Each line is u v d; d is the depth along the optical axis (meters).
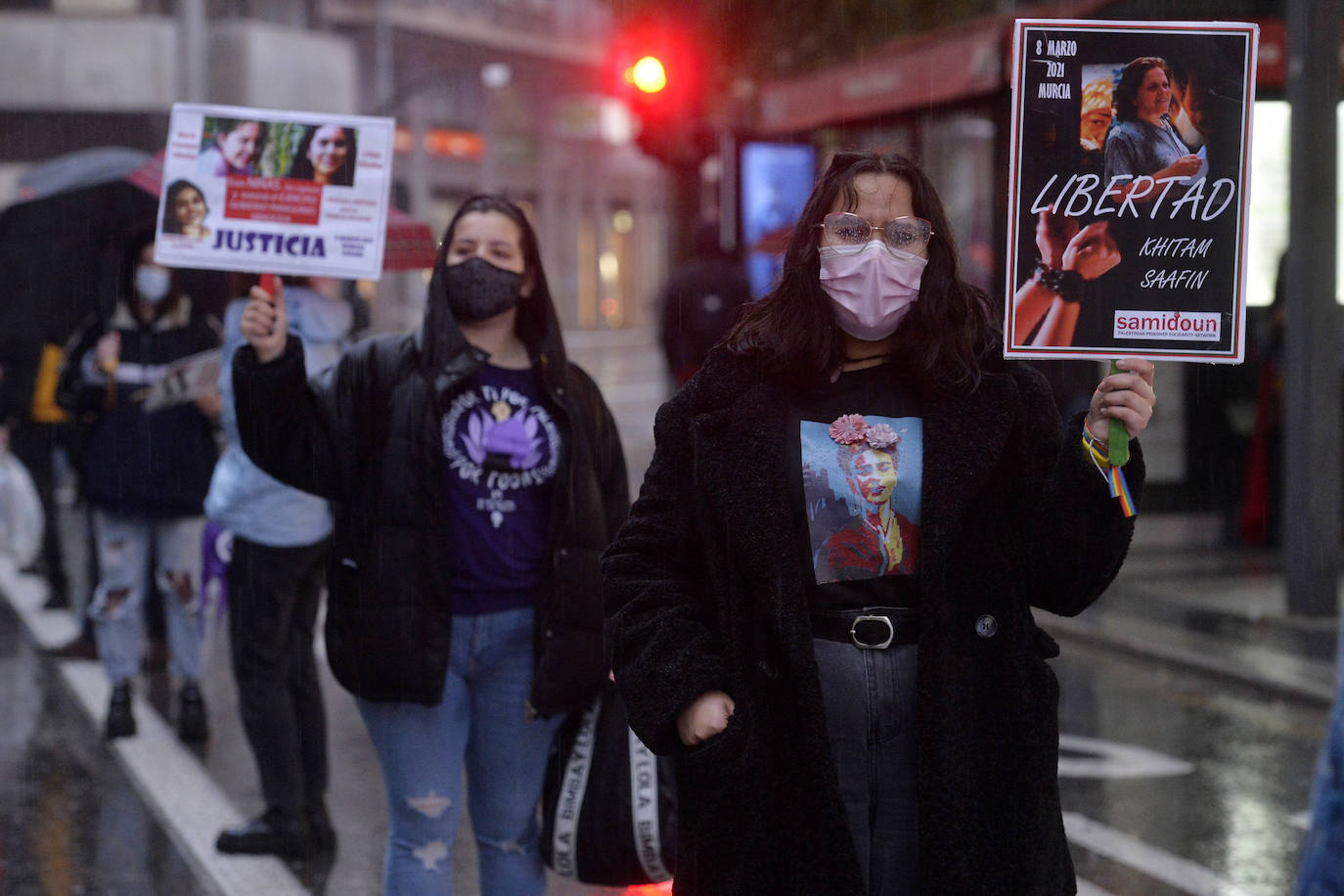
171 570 7.02
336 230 4.01
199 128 4.02
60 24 33.56
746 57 19.14
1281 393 11.94
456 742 3.93
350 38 44.75
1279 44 11.71
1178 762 6.69
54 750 6.95
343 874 5.23
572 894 5.12
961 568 2.63
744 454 2.67
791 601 2.61
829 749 2.58
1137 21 2.72
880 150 2.83
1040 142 2.73
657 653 2.65
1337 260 9.49
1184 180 2.72
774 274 2.90
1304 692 7.74
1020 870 2.56
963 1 18.17
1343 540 11.39
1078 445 2.62
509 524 3.87
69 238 9.38
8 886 5.15
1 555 12.98
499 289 3.84
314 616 5.55
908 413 2.72
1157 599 10.17
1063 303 2.73
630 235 65.25
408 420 3.82
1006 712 2.61
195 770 6.57
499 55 52.31
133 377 6.96
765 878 2.61
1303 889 1.86
